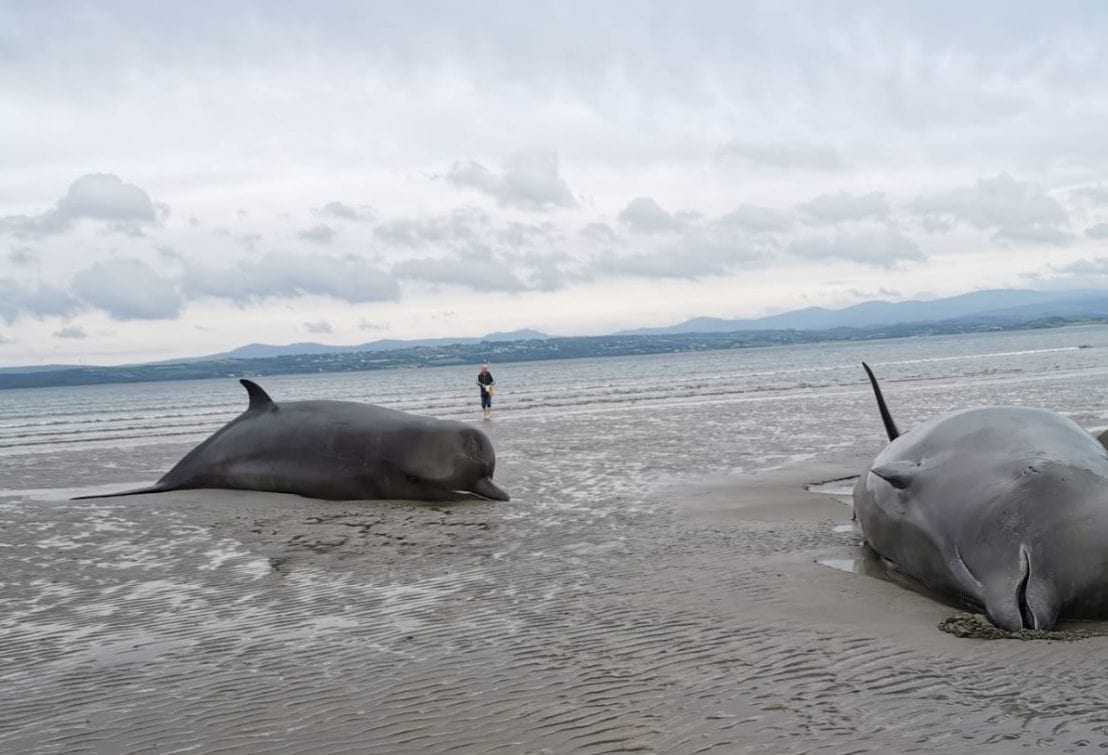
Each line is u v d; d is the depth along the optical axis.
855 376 53.84
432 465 12.50
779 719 4.36
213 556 9.15
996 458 6.72
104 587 7.96
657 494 12.27
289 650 5.87
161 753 4.31
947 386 35.38
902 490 7.23
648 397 41.09
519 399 46.62
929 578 6.84
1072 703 4.38
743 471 14.26
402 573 8.08
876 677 4.88
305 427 13.59
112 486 15.52
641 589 7.09
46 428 40.09
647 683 4.95
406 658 5.59
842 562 7.83
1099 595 5.70
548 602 6.82
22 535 10.53
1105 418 18.33
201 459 14.12
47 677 5.53
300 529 10.55
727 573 7.52
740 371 82.31
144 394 121.75
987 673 4.85
